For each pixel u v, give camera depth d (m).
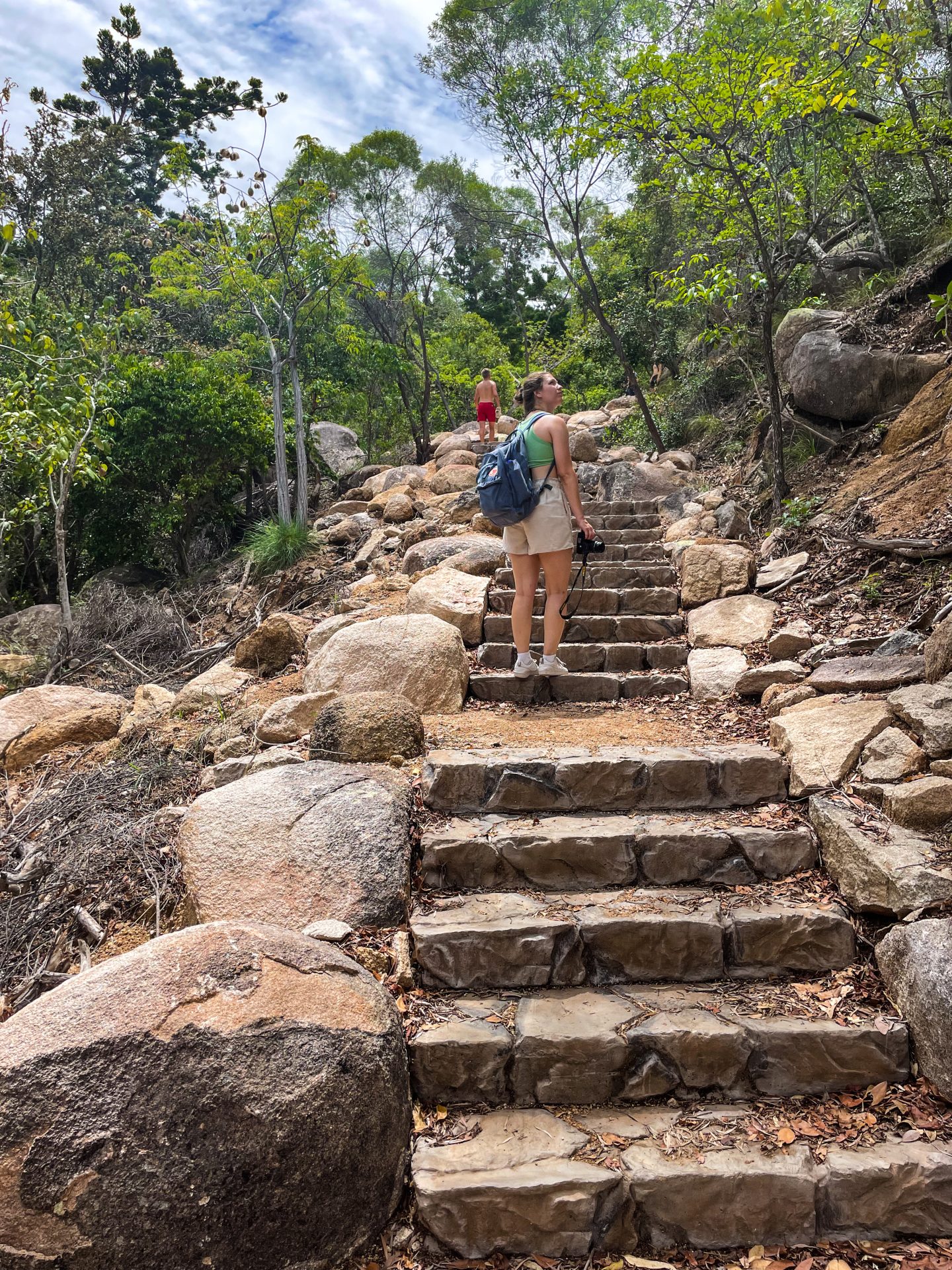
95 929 3.09
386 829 2.98
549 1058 2.37
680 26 8.00
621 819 3.27
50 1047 1.90
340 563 9.28
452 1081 2.36
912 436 6.52
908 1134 2.20
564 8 12.45
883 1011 2.49
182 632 8.38
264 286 13.19
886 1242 2.05
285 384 16.27
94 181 18.98
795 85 6.50
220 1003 2.02
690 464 9.96
